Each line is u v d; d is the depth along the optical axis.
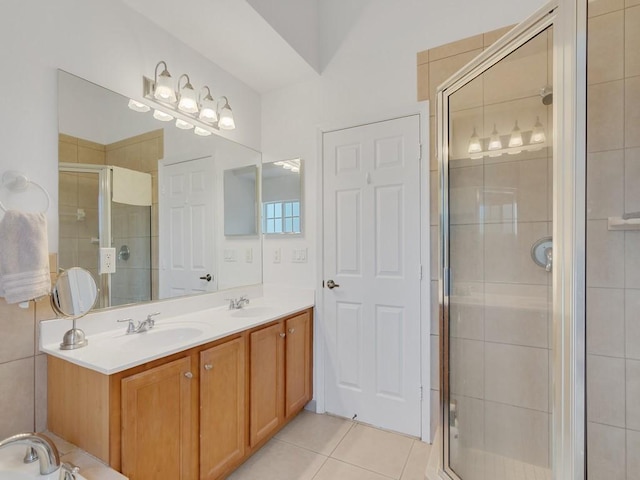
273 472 1.73
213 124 2.21
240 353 1.71
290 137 2.54
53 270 1.40
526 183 1.55
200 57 2.13
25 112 1.33
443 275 1.83
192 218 2.06
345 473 1.72
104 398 1.14
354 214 2.27
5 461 1.11
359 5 2.29
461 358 1.76
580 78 1.22
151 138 1.82
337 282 2.32
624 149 1.40
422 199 2.04
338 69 2.35
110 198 1.62
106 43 1.61
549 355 1.52
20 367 1.28
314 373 2.39
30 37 1.35
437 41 2.02
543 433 1.53
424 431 2.01
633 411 1.43
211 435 1.51
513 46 1.45
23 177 1.31
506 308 1.64
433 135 2.01
